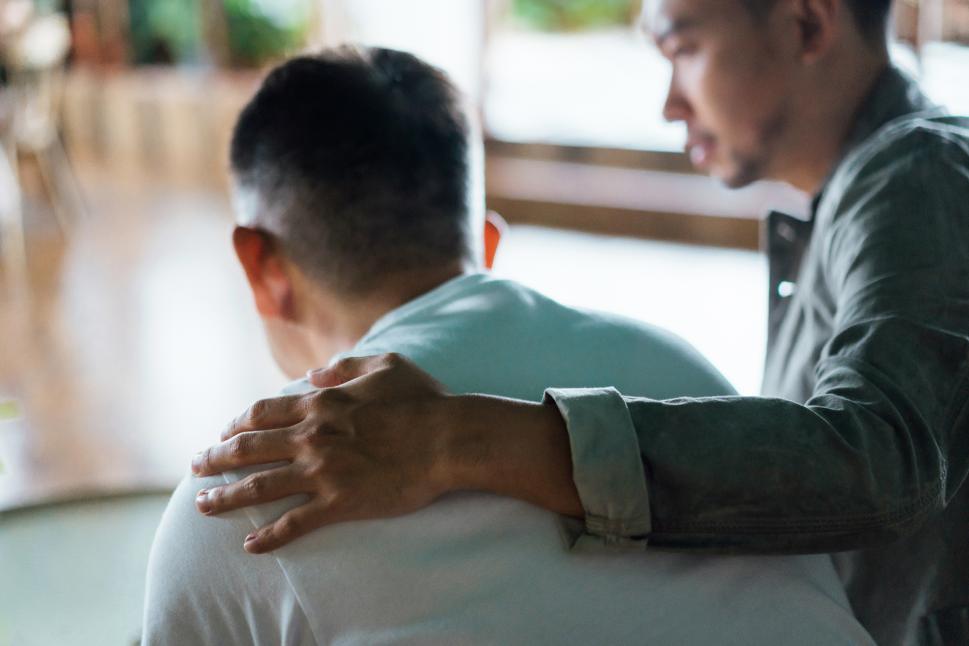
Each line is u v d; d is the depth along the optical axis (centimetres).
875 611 91
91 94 768
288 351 86
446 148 79
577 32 710
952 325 76
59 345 399
